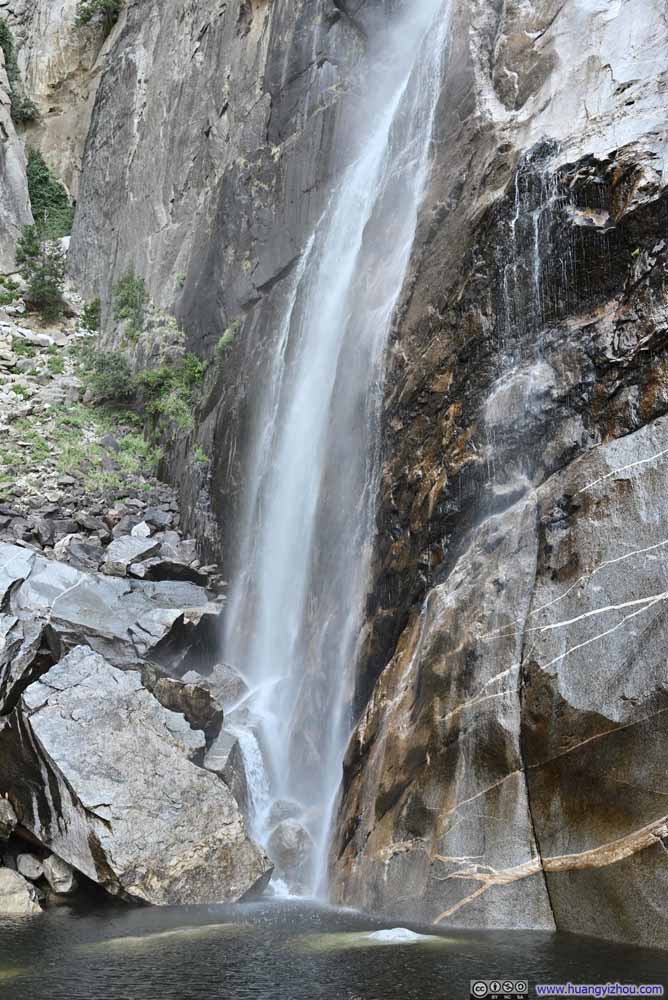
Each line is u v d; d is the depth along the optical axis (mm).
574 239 8422
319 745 10883
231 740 11148
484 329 9219
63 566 13430
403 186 12375
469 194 10211
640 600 6609
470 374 9266
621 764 6402
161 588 14594
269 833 10352
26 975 6141
